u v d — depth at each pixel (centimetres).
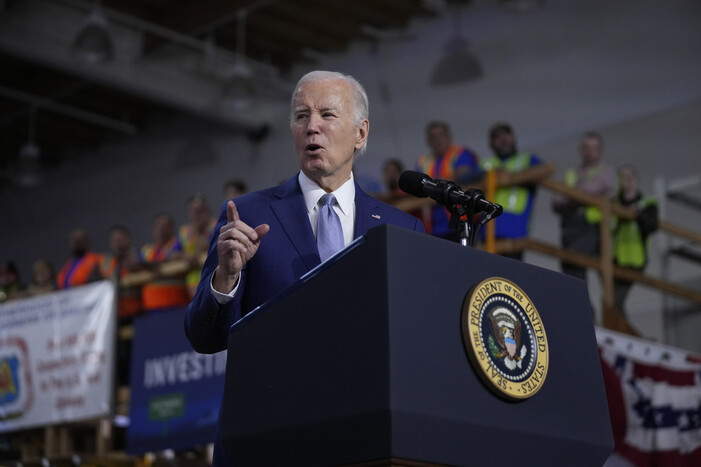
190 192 2367
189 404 1071
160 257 1536
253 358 290
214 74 2219
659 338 1411
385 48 2066
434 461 255
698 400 891
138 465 1155
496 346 272
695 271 1427
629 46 1688
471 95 1897
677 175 1546
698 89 1577
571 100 1742
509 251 1106
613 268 1277
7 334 1249
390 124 2012
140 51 2130
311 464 269
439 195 343
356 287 265
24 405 1211
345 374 261
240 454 290
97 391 1153
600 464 303
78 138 2609
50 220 2702
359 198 382
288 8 1980
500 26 1892
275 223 361
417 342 257
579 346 305
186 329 353
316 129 367
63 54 2027
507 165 1338
